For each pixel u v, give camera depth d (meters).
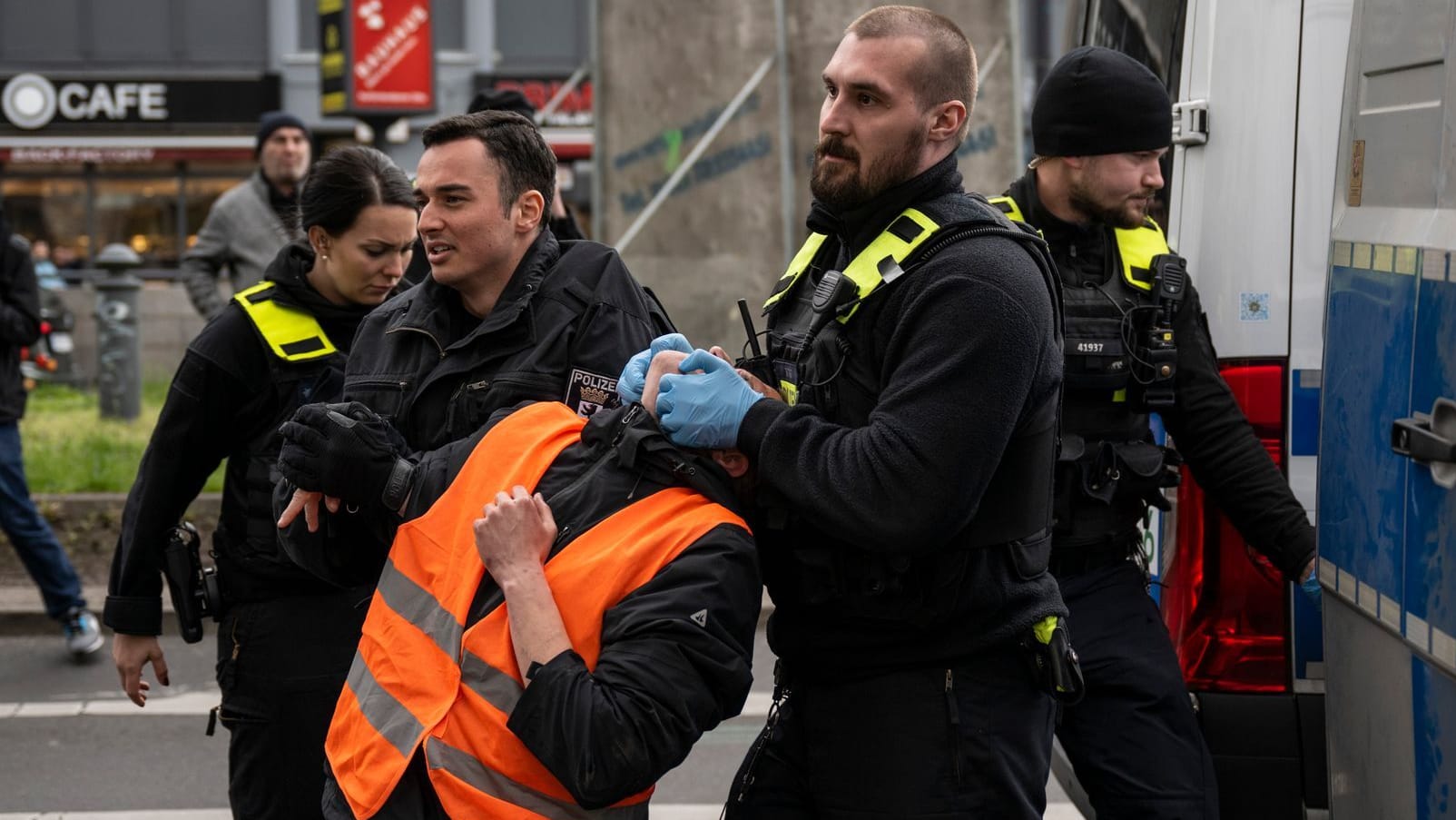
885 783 2.66
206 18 22.20
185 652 6.84
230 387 3.31
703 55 8.24
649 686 2.28
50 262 21.33
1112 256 3.40
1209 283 3.52
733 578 2.39
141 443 11.21
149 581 3.46
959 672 2.65
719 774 5.33
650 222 8.33
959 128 2.63
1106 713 3.31
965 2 8.26
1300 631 3.45
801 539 2.63
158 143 22.23
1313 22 3.45
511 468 2.51
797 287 2.83
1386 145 2.67
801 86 8.28
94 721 5.88
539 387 2.84
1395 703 2.49
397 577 2.51
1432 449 2.30
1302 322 3.46
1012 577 2.65
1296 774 3.45
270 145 6.98
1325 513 2.82
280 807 3.31
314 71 22.22
